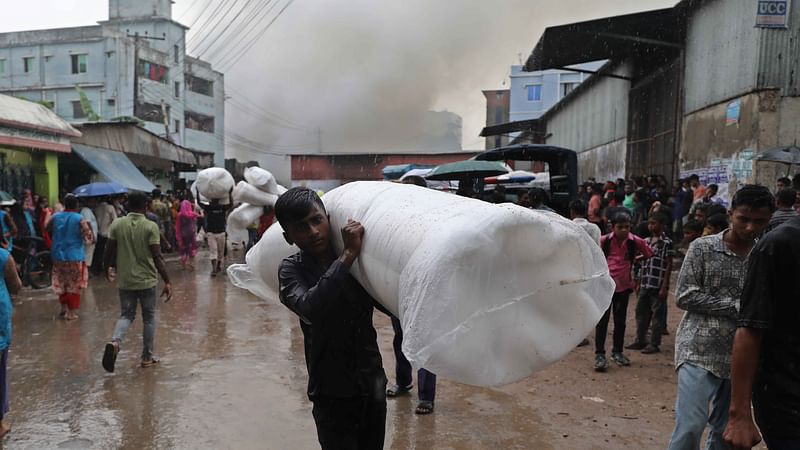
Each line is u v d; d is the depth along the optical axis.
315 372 2.40
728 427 2.04
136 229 5.15
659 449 3.57
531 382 4.88
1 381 3.70
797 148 9.20
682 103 13.00
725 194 11.02
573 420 4.04
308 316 2.18
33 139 11.85
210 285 9.93
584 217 6.19
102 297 8.77
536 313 1.94
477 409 4.25
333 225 2.41
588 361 5.53
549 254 1.91
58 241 7.16
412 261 1.86
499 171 9.88
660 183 12.67
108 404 4.33
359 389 2.39
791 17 9.76
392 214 2.10
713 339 2.71
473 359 1.84
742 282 2.70
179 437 3.75
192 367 5.26
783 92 9.84
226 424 3.96
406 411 4.21
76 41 35.88
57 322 7.09
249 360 5.49
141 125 17.30
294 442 3.68
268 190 11.62
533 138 30.81
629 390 4.68
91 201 10.85
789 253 1.94
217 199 11.04
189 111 40.81
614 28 12.94
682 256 10.47
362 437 2.52
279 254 2.89
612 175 18.42
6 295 3.68
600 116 19.80
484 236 1.80
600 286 2.03
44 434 3.80
